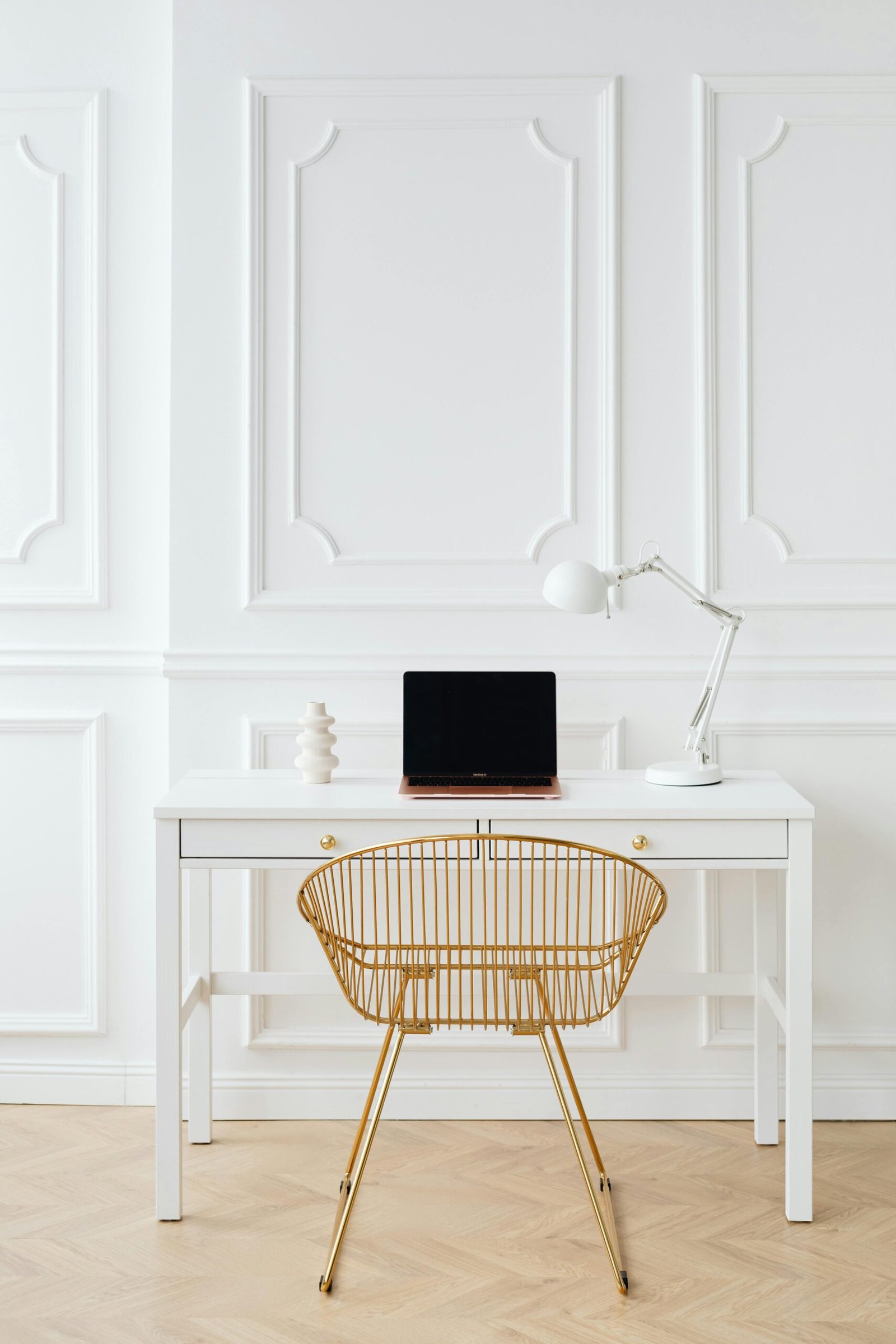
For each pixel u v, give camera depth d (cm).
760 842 209
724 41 255
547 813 209
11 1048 269
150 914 267
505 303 259
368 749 260
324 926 203
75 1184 227
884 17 254
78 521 269
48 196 266
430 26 257
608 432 258
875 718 257
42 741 267
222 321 259
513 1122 258
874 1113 259
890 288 257
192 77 257
